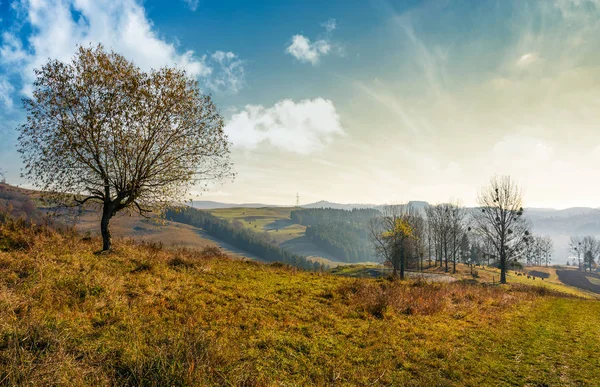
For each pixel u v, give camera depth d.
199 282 10.85
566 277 100.19
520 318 12.67
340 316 9.73
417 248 57.69
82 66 12.90
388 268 52.19
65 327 5.63
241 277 13.13
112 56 13.48
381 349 7.36
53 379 4.03
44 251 10.22
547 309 15.91
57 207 13.60
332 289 13.48
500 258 47.03
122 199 14.13
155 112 13.91
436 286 18.89
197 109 14.63
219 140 15.16
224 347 5.89
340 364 6.27
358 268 51.56
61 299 6.90
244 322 7.76
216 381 4.70
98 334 5.71
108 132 13.02
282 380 5.25
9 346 4.38
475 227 52.44
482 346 8.38
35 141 12.47
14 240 10.97
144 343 5.60
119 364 4.82
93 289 7.82
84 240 14.53
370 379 5.78
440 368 6.66
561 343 9.20
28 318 5.49
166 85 13.97
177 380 4.40
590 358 7.84
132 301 7.73
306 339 7.30
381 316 10.46
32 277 7.73
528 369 6.93
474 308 13.83
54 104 12.44
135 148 13.80
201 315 7.70
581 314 15.16
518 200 46.19
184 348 5.19
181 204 15.47
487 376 6.45
